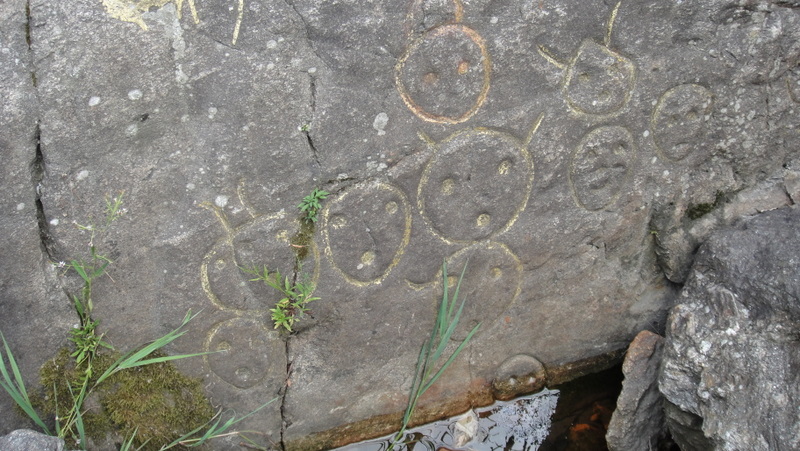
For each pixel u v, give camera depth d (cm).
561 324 257
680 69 218
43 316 191
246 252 202
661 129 226
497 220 225
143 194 187
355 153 200
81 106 173
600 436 254
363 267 217
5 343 184
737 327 217
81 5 166
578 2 200
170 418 216
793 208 236
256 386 226
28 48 166
